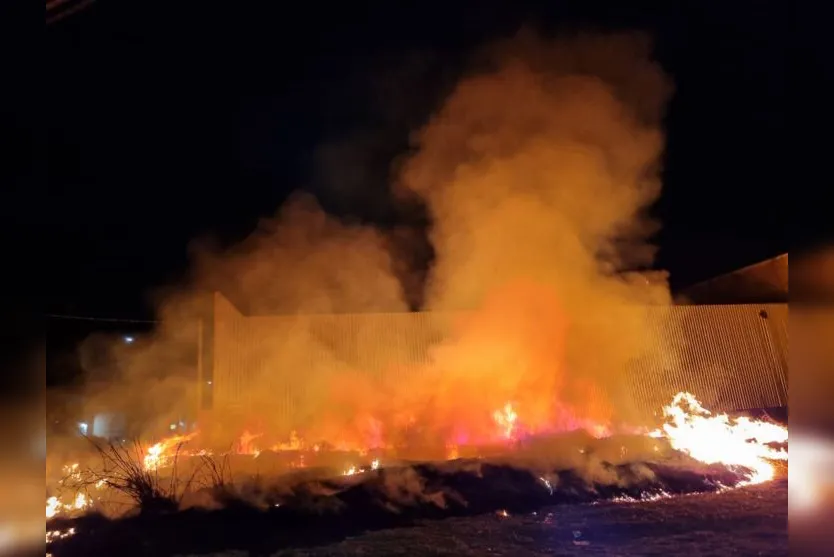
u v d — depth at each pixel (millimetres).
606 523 6797
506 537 6445
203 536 6578
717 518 6852
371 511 7195
